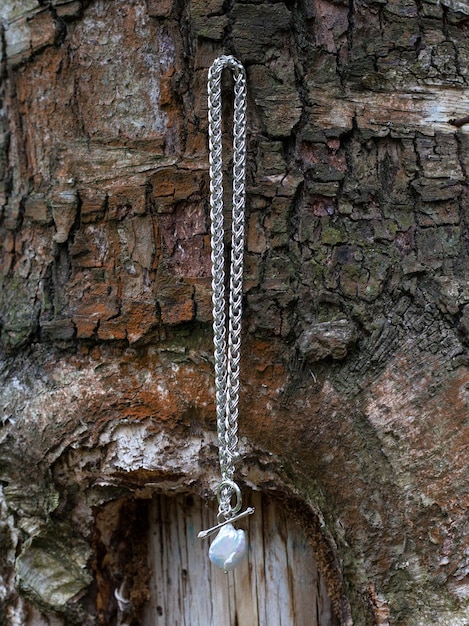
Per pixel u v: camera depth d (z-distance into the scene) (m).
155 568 1.46
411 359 1.16
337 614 1.33
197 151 1.21
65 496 1.30
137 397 1.22
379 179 1.19
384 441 1.15
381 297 1.17
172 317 1.20
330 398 1.17
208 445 1.22
